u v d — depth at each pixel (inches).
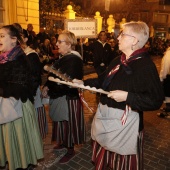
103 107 69.1
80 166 108.2
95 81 77.8
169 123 173.3
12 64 77.4
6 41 77.7
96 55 213.6
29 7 353.1
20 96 78.7
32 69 90.0
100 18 549.0
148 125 167.2
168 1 1139.9
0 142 82.0
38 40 327.0
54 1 567.8
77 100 103.6
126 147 65.6
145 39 63.8
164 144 136.6
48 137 135.5
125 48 65.0
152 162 115.6
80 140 107.9
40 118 111.7
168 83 179.8
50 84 103.7
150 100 60.1
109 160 72.9
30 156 85.8
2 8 285.0
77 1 792.3
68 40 98.4
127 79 63.8
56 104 103.3
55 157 113.9
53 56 335.6
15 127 80.6
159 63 624.7
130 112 64.3
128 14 741.9
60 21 572.7
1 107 76.9
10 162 81.0
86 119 169.5
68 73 94.0
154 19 1131.3
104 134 68.2
